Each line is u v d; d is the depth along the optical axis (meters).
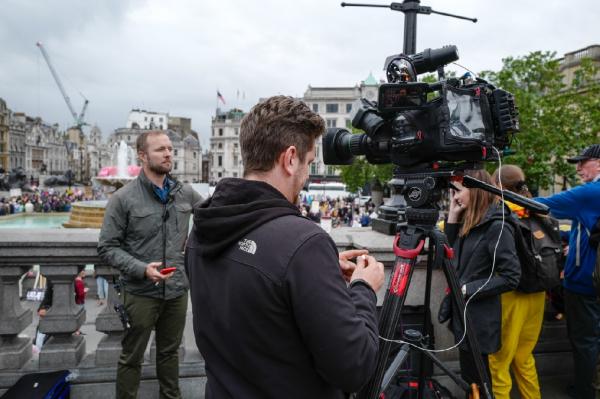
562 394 3.25
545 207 1.71
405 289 1.80
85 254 2.90
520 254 2.71
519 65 18.39
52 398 2.61
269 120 1.27
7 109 101.75
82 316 3.10
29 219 22.53
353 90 83.38
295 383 1.16
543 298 2.90
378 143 1.95
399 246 1.92
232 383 1.21
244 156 1.34
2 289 2.92
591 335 2.99
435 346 3.31
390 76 2.05
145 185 2.73
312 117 1.30
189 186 2.96
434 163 1.88
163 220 2.72
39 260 2.88
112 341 3.05
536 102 17.47
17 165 110.38
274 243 1.14
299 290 1.09
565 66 27.38
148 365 3.05
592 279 2.91
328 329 1.08
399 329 2.97
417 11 4.76
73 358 2.96
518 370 2.96
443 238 1.88
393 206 3.49
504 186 2.96
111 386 2.94
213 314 1.23
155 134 2.72
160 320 2.79
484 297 2.59
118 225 2.65
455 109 1.75
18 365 2.94
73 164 146.62
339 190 51.88
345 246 3.28
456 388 3.25
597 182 3.00
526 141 17.09
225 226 1.21
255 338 1.15
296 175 1.31
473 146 1.76
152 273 2.50
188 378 3.09
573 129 17.44
